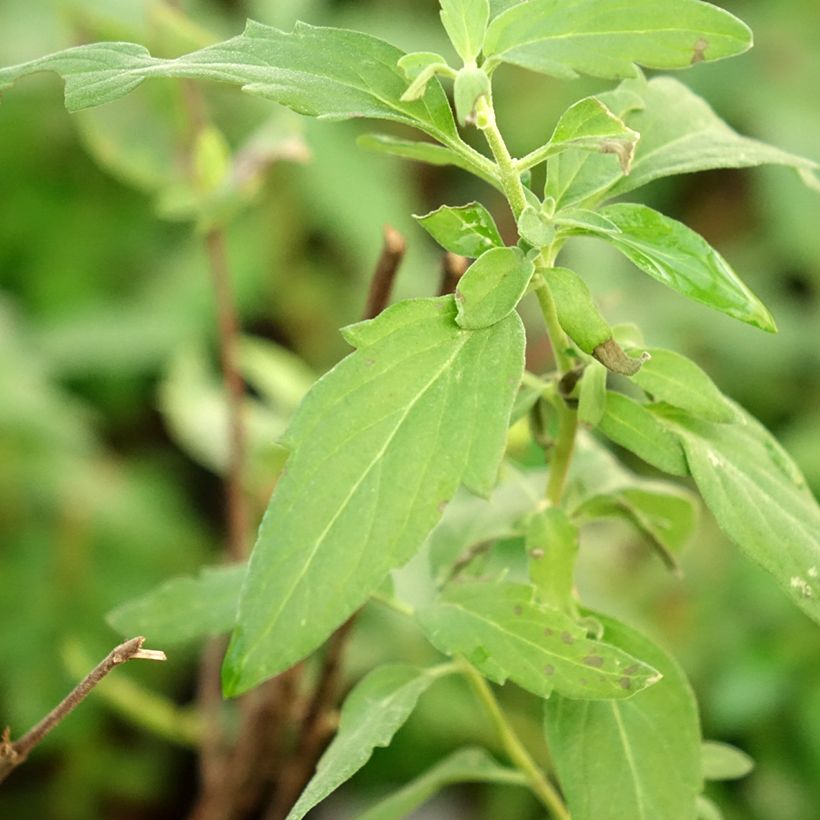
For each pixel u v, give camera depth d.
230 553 0.52
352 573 0.37
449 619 0.40
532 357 0.52
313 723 0.47
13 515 0.72
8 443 0.72
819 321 0.83
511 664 0.40
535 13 0.39
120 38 0.51
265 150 0.51
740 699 0.66
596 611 0.41
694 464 0.40
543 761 0.67
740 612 0.68
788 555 0.39
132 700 0.52
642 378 0.40
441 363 0.38
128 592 0.71
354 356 0.38
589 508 0.43
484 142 0.67
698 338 0.80
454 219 0.39
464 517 0.45
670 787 0.40
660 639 0.67
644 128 0.42
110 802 0.73
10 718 0.68
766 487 0.40
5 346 0.74
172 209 0.52
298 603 0.37
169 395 0.68
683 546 0.45
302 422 0.38
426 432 0.38
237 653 0.37
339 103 0.39
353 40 0.39
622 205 0.39
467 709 0.67
